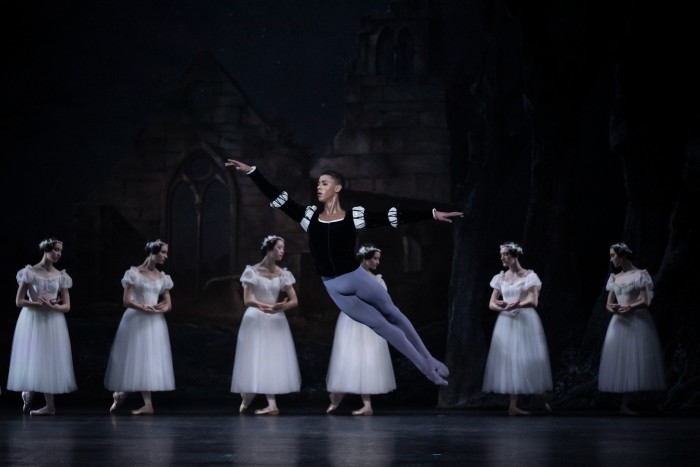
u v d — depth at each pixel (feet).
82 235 90.48
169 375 50.67
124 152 98.58
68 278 49.24
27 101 97.60
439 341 79.82
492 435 33.83
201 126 91.66
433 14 93.30
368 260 53.06
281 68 98.58
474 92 71.67
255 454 27.17
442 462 25.21
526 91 64.18
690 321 56.44
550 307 63.31
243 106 91.71
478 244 67.56
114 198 91.35
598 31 63.00
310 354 78.33
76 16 98.84
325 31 98.37
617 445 29.76
